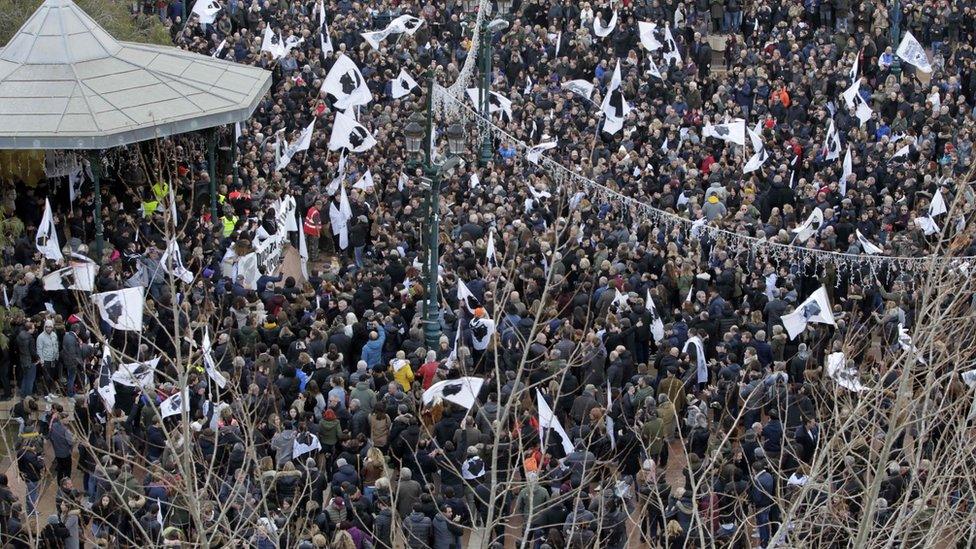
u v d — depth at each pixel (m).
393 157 98.62
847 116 108.44
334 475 63.22
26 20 98.88
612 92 105.19
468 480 64.25
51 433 65.94
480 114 105.56
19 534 58.25
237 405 56.88
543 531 62.09
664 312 81.44
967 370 61.22
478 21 107.44
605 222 87.38
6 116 89.06
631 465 68.06
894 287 78.75
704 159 100.50
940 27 126.69
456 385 64.62
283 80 112.06
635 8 125.75
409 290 79.00
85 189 95.31
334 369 69.88
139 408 68.69
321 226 92.69
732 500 62.00
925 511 49.94
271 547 56.03
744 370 70.81
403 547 60.59
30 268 79.56
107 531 57.12
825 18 127.50
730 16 130.12
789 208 91.31
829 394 61.78
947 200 92.56
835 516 48.44
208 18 119.75
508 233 81.94
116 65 94.56
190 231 89.31
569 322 76.44
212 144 93.38
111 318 69.19
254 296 76.38
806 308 75.69
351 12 122.50
